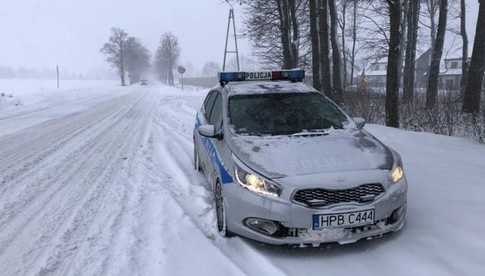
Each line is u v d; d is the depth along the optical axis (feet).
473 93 42.47
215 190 17.65
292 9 72.08
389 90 38.75
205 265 14.30
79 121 55.67
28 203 21.70
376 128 36.63
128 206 20.70
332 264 13.88
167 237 16.76
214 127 18.29
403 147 28.96
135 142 38.50
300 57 98.89
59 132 45.37
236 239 16.02
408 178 21.47
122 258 15.15
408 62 84.94
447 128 37.32
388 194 14.25
